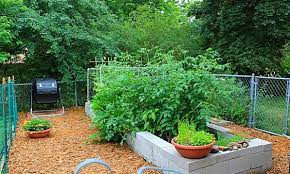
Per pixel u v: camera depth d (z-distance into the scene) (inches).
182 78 196.2
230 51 464.8
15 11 370.6
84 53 443.2
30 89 419.5
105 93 240.8
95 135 234.7
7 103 231.8
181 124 178.7
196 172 149.7
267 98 285.6
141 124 214.2
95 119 231.5
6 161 178.5
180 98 200.8
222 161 157.4
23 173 171.9
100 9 448.5
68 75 429.7
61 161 191.5
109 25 481.1
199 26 535.2
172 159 160.1
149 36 502.6
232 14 449.4
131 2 716.7
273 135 257.6
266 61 453.4
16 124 295.4
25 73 445.1
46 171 174.2
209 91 197.9
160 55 296.4
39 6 413.7
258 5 422.0
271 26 428.1
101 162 123.8
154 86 212.2
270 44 466.6
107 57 451.2
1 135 209.8
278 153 205.9
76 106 442.0
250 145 170.6
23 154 208.1
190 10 529.7
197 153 149.8
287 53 508.1
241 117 288.0
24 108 415.8
